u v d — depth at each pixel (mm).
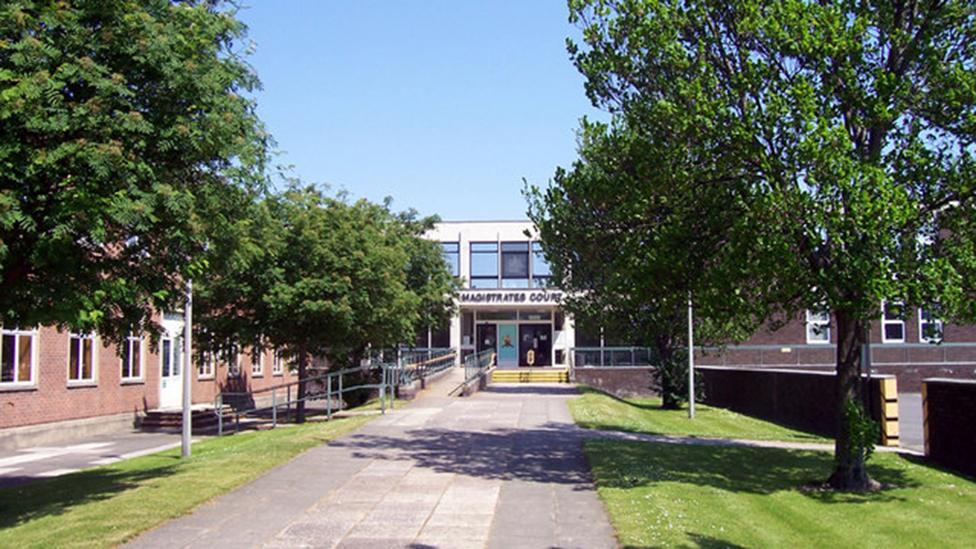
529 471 13141
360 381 32219
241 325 24750
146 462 17500
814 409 22953
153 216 9469
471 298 48344
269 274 24000
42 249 9008
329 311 24344
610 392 41000
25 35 8992
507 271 50562
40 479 16031
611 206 14039
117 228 10031
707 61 12812
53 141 9094
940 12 11977
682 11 12766
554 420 21469
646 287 13438
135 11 9867
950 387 14953
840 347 12883
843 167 10672
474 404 26188
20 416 22766
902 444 19547
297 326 25281
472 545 8508
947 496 12164
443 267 39469
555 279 29406
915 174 11586
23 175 8852
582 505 10500
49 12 9234
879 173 10617
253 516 9727
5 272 9430
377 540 8664
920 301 10891
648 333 29766
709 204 12797
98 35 9586
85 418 25688
